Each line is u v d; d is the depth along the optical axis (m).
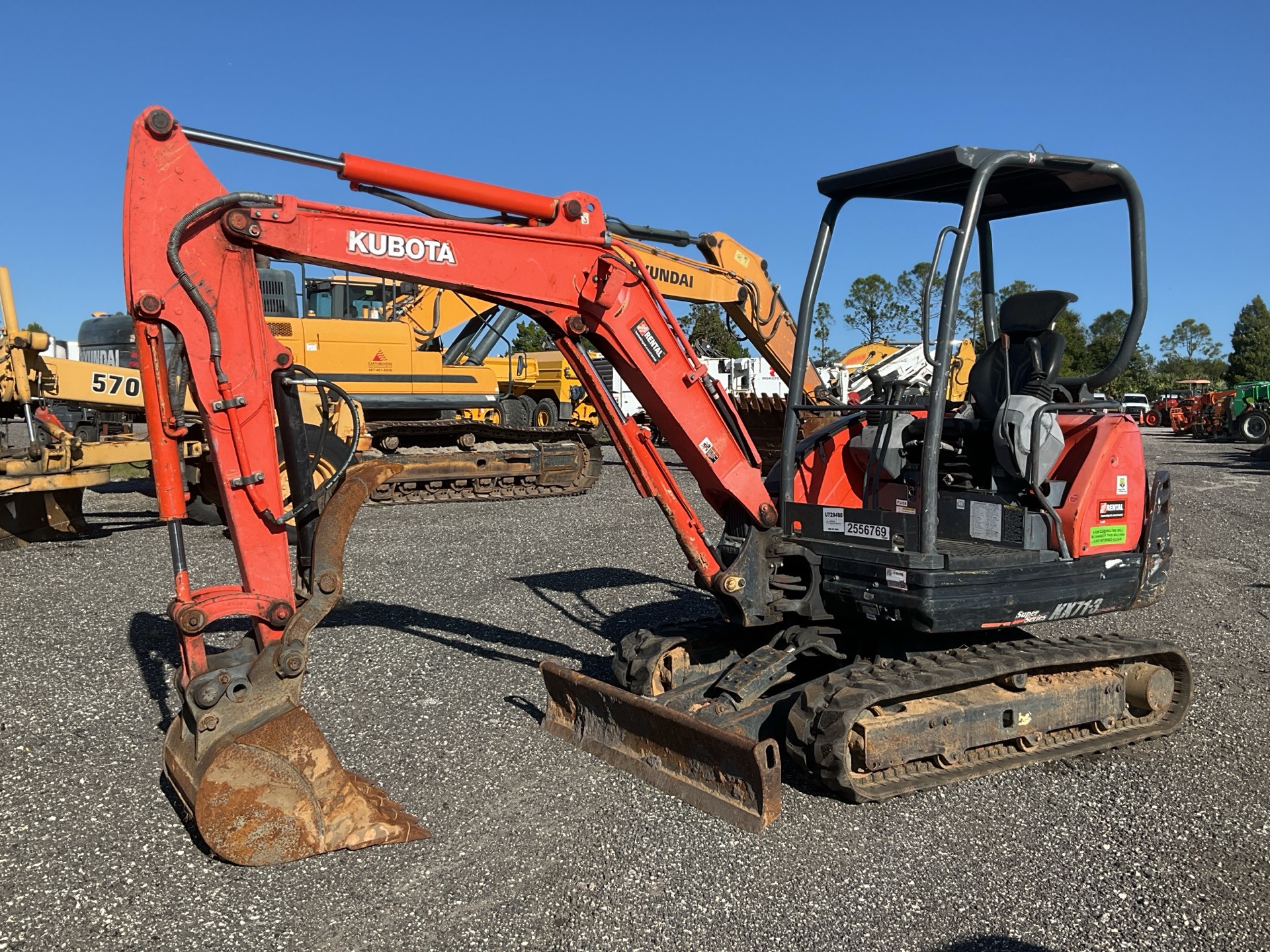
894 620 4.49
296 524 4.11
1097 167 4.71
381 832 3.88
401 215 4.14
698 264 8.11
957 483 5.19
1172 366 109.06
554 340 4.76
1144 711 5.17
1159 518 5.14
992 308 5.76
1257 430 31.16
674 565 9.55
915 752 4.34
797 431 5.21
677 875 3.66
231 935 3.28
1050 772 4.69
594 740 4.82
